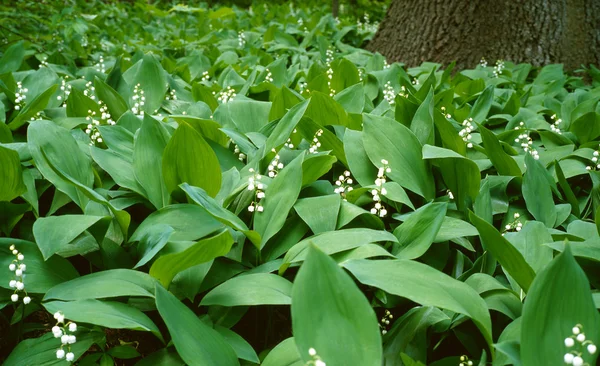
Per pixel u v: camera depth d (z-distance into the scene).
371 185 2.67
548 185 2.90
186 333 1.73
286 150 3.22
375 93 4.76
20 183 2.45
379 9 13.19
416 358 1.95
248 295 2.01
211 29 9.00
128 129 3.40
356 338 1.54
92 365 2.00
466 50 6.82
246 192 2.72
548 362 1.55
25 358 1.94
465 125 3.56
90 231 2.31
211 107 4.34
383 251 2.08
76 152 2.67
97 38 7.39
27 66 5.33
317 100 3.44
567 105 4.51
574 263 1.59
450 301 1.72
